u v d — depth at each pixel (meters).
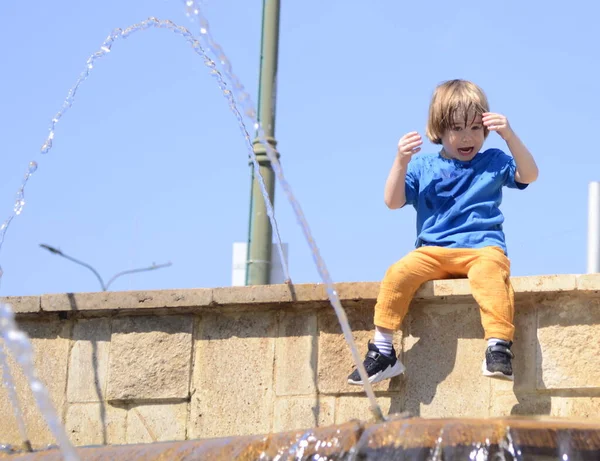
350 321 7.81
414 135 7.55
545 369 7.27
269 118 10.76
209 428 8.04
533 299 7.38
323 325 7.87
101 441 8.29
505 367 6.98
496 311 7.11
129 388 8.25
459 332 7.56
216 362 8.10
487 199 7.66
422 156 7.96
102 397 8.34
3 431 8.60
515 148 7.52
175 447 6.29
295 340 7.92
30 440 8.52
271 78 10.81
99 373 8.39
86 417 8.37
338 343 7.81
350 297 7.71
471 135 7.68
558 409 7.23
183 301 8.09
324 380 7.79
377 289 7.66
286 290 7.85
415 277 7.45
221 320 8.15
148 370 8.23
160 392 8.17
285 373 7.91
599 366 7.16
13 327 5.04
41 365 8.56
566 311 7.29
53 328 8.59
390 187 7.73
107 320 8.44
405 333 7.66
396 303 7.45
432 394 7.54
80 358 8.46
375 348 7.45
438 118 7.73
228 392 8.03
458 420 5.89
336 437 5.92
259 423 7.91
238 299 7.96
